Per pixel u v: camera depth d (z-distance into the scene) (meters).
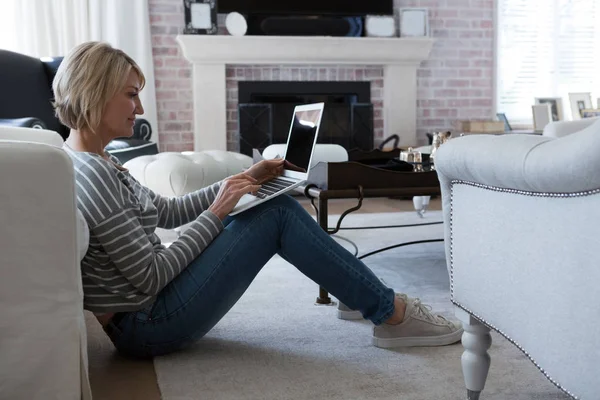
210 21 5.88
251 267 1.81
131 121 1.71
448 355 1.90
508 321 1.29
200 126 5.98
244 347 1.98
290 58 6.07
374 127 6.45
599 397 1.05
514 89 6.82
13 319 1.33
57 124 4.76
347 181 2.41
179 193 3.46
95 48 1.64
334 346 1.98
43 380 1.36
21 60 4.66
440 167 1.46
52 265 1.34
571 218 1.09
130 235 1.61
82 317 1.41
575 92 6.69
